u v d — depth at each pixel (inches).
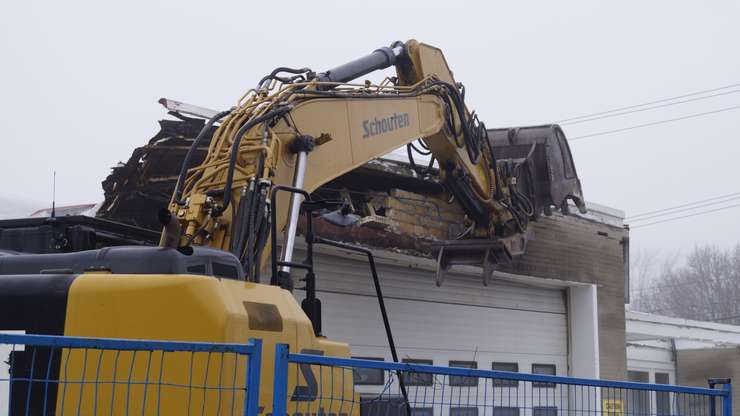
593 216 754.2
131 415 216.5
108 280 225.0
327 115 358.0
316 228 537.0
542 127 584.4
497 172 531.8
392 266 620.1
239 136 293.6
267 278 398.3
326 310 570.3
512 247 541.6
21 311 227.0
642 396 315.3
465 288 671.1
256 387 180.2
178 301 219.3
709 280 2864.2
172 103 466.6
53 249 297.3
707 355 1238.9
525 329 713.6
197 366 216.1
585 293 746.2
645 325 1045.2
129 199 488.1
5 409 217.9
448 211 616.1
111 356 220.2
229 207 290.5
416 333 627.5
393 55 430.0
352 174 578.2
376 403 275.4
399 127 414.3
